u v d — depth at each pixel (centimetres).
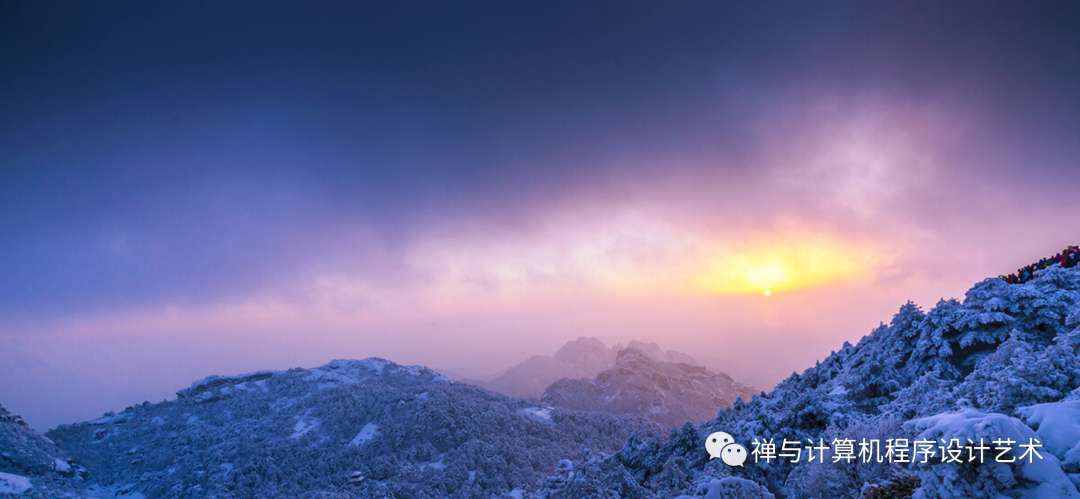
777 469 2155
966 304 3123
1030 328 2725
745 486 1402
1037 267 3925
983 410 1625
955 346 2930
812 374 4241
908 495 1155
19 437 17462
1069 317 2261
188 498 14925
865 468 1485
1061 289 2928
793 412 2470
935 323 3077
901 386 2805
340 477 15488
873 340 3788
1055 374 1536
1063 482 873
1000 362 1867
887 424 1537
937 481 969
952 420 989
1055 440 1027
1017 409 1200
